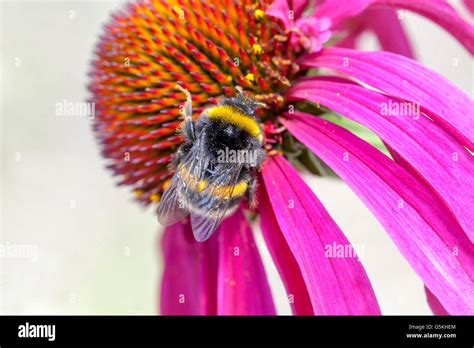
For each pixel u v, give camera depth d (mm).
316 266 128
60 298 266
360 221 271
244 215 144
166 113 138
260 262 142
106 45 145
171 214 134
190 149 133
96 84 145
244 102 133
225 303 141
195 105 138
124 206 289
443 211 126
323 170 140
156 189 143
